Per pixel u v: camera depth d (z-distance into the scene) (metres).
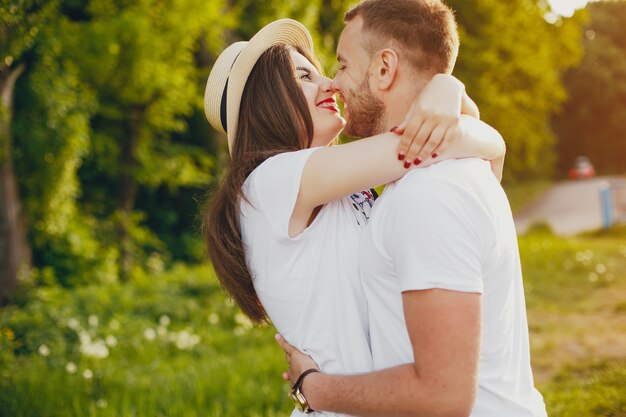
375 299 1.59
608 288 9.28
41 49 8.14
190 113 14.20
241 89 1.95
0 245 8.38
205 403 5.03
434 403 1.39
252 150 1.93
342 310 1.65
